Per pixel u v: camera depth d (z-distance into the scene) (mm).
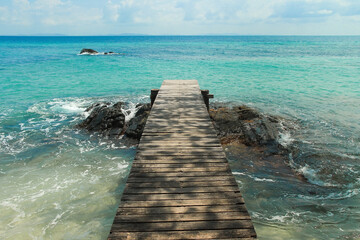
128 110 13836
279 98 17641
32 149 10148
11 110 15133
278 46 87062
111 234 3799
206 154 6109
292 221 6086
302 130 11891
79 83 23203
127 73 28484
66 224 5988
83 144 10758
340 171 8305
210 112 12477
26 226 5883
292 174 8273
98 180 7934
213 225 3979
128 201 4492
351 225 5914
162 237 3752
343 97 17703
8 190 7285
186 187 4879
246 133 10672
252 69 30906
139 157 5969
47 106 16016
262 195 7137
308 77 25453
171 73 28297
